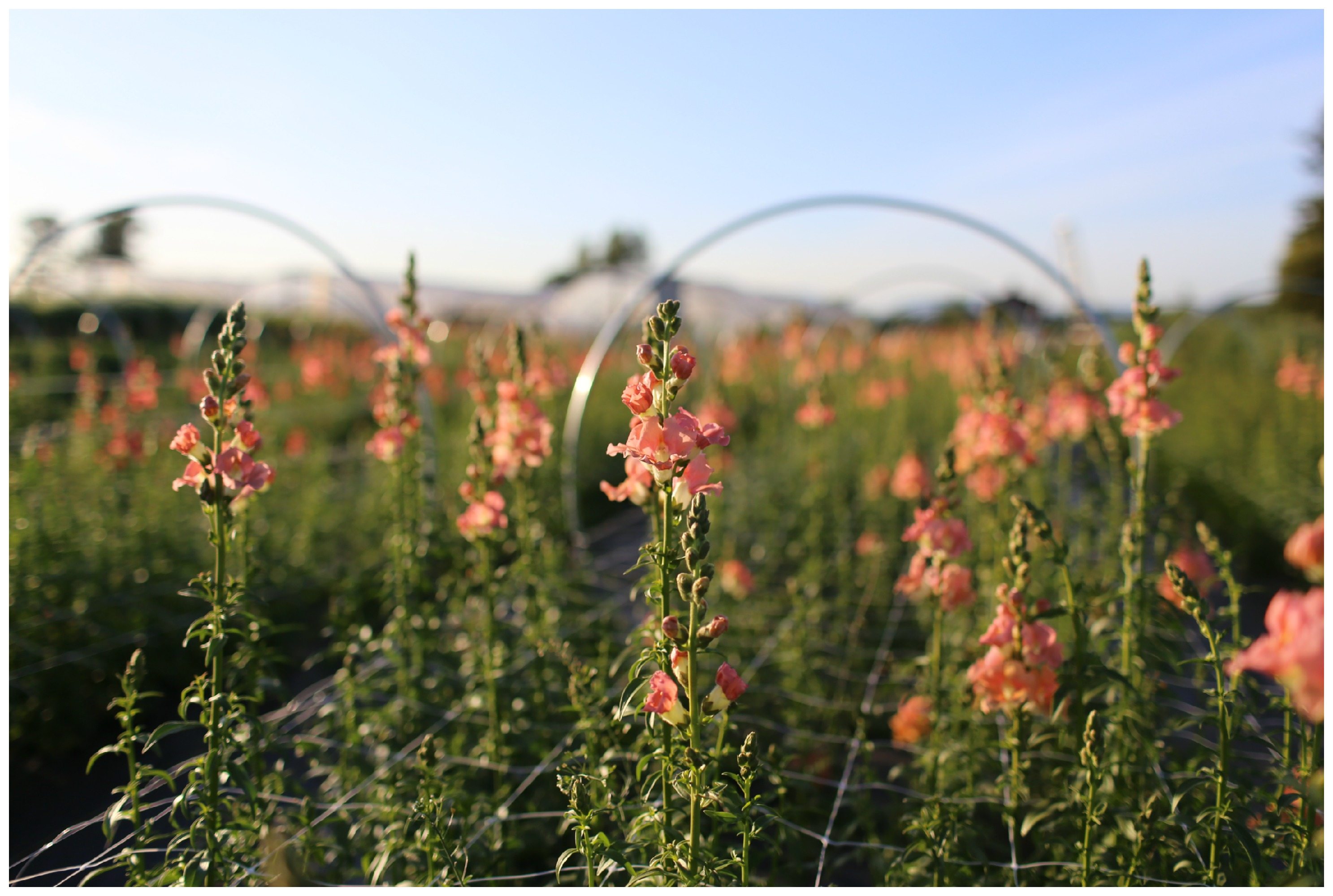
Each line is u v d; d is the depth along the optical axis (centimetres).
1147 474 326
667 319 195
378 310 581
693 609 191
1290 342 866
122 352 1037
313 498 653
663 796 212
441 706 354
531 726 332
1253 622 516
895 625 494
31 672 385
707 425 202
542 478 577
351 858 286
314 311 1981
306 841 265
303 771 363
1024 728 262
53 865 300
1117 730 279
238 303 237
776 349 1435
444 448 832
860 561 603
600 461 920
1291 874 222
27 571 420
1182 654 317
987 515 510
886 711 407
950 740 323
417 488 388
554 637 357
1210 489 783
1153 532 388
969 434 480
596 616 424
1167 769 302
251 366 784
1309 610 150
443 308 2472
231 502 242
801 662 390
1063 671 260
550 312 2381
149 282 1916
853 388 1150
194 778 231
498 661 326
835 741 376
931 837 253
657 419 195
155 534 534
